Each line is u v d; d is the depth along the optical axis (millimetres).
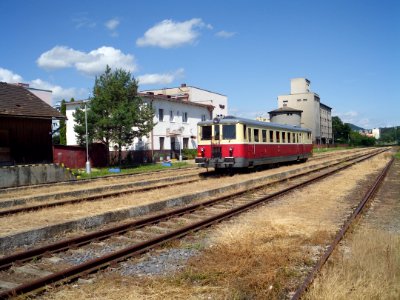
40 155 24000
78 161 32969
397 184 17812
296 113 79750
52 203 12961
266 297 5344
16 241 8375
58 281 5945
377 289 5207
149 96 39094
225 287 5738
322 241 7980
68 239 8320
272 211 11586
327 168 27750
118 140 30141
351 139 118000
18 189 18062
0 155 21812
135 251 7504
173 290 5641
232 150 21844
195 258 7117
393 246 6961
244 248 7223
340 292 5090
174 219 10914
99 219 10516
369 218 10484
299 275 6168
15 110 22500
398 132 165250
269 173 22609
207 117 50906
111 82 30422
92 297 5492
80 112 30203
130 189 17016
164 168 30094
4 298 5324
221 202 13695
